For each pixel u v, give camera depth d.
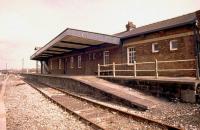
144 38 18.08
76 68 29.39
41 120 7.65
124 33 23.08
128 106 10.02
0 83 27.47
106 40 19.53
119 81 15.48
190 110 8.58
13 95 15.14
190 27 14.45
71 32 17.56
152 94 12.21
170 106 9.45
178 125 6.73
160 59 16.55
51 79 25.42
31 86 22.48
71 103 11.20
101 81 16.34
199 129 6.30
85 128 6.66
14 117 8.16
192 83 9.96
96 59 24.28
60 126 6.88
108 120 7.62
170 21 18.55
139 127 6.68
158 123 6.61
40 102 11.62
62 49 27.86
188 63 14.44
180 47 15.08
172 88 10.98
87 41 21.12
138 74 18.52
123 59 20.25
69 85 18.59
